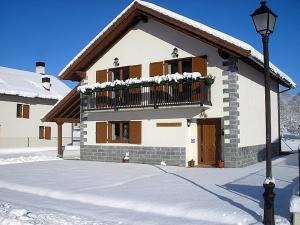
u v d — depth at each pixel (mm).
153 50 18000
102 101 19062
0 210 8375
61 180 12820
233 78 15719
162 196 9672
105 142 19375
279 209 7977
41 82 38062
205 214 7938
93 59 20062
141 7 17453
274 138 21391
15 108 32500
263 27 7305
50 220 7570
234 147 15555
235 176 12680
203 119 16891
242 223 7254
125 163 18078
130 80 17547
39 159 21422
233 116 15648
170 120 17219
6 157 24094
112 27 18484
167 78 16375
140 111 18188
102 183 11992
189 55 16859
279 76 19391
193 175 13305
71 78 21438
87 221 7582
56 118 22859
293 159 17922
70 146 34938
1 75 35031
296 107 76000
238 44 14859
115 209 8852
